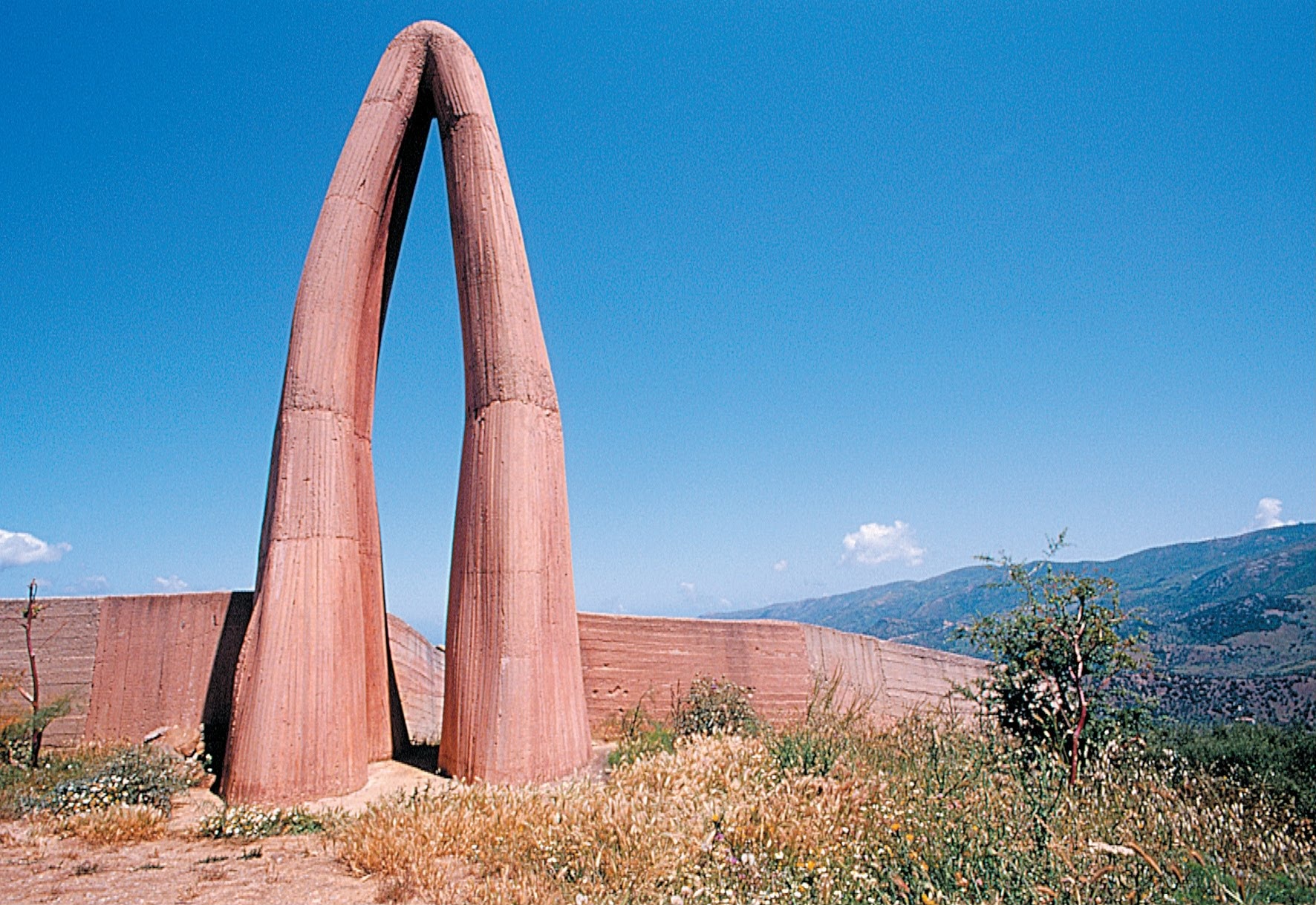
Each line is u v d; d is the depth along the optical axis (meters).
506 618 9.62
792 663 14.30
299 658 9.20
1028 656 8.27
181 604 11.76
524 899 5.19
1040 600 8.55
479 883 5.62
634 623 13.12
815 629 14.99
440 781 9.34
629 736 11.65
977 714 9.02
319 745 9.02
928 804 5.73
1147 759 7.73
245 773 8.73
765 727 11.44
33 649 11.65
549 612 10.02
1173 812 5.68
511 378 10.52
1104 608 8.20
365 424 12.02
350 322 10.83
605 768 9.82
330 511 9.95
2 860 6.29
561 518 10.67
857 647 16.33
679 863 5.50
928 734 8.48
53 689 11.50
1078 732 7.16
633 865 5.55
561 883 5.47
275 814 7.86
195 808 8.48
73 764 9.56
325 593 9.60
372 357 12.16
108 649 11.64
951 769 6.42
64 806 7.74
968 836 5.11
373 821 7.06
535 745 9.31
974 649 9.21
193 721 11.34
